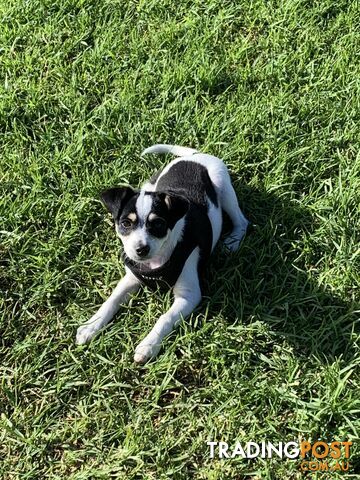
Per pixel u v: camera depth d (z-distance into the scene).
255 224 0.99
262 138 1.10
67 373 0.83
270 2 1.34
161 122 1.12
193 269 0.87
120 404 0.81
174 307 0.86
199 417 0.80
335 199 1.00
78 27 1.31
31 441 0.78
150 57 1.24
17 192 1.04
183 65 1.21
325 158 1.07
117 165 1.06
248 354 0.84
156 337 0.84
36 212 1.00
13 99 1.16
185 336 0.84
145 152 1.04
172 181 0.93
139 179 1.04
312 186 1.04
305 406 0.78
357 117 1.12
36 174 1.05
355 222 0.98
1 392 0.83
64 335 0.88
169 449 0.77
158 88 1.18
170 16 1.34
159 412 0.80
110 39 1.27
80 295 0.92
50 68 1.24
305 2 1.34
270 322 0.87
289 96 1.16
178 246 0.83
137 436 0.77
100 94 1.19
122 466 0.75
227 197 0.96
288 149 1.09
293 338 0.85
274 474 0.74
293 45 1.27
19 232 0.99
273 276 0.92
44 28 1.31
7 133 1.12
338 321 0.86
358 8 1.31
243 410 0.79
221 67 1.20
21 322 0.90
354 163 1.05
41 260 0.94
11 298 0.92
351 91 1.16
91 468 0.75
